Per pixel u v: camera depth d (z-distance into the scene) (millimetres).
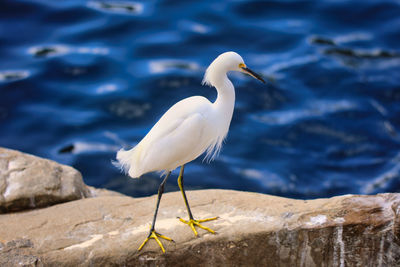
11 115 15609
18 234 7988
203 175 13641
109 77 17328
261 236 7594
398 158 13930
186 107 7633
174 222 8055
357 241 7582
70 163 13992
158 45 18859
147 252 7555
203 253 7617
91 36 19422
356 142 14469
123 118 15633
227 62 7680
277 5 21219
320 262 7734
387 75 17109
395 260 7535
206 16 20547
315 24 20047
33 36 19344
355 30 19719
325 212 7828
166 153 7531
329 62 17719
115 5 21406
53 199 9633
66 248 7625
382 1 21094
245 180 13422
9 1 20984
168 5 21344
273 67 17609
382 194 7996
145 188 13422
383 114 15430
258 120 15336
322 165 13789
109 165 14023
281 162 13898
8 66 17688
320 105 15867
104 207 8711
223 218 8031
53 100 16312
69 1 21500
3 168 9883
